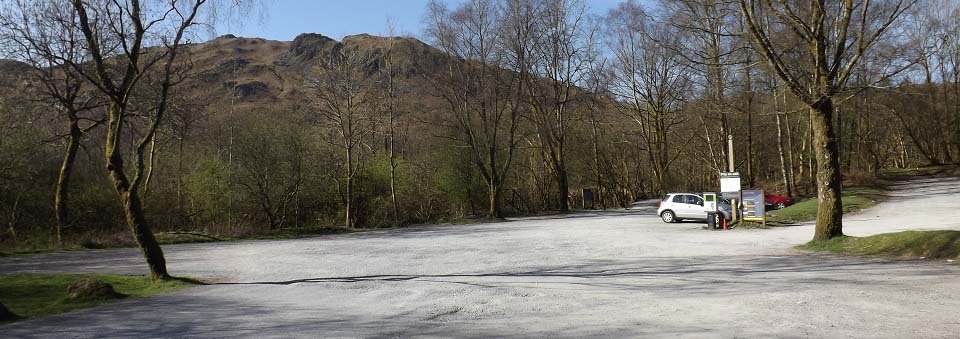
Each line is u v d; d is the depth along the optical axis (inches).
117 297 423.2
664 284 414.9
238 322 325.1
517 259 626.2
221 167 1263.5
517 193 1876.2
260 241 1054.4
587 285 423.5
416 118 1574.8
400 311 346.9
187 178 1278.3
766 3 603.2
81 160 1156.5
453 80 1533.0
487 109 1619.1
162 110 526.3
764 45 587.2
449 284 450.6
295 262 665.0
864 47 574.9
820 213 621.6
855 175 1847.9
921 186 1742.1
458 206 1705.2
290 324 315.3
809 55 629.3
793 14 587.2
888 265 467.5
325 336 281.7
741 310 308.7
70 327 320.2
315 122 1419.8
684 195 1125.7
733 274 452.1
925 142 2652.6
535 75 1726.1
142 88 685.3
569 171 2123.5
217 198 1259.2
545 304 352.5
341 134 1366.9
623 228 1046.4
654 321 290.7
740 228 928.9
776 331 259.3
